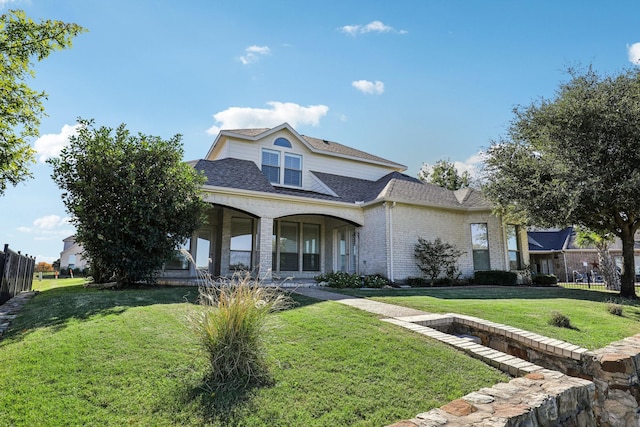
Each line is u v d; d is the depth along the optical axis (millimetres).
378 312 6922
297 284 12578
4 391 3209
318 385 3648
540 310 8164
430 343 4977
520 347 5996
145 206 9695
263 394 3398
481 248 16062
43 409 2949
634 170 10219
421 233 15156
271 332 4305
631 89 10961
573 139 11516
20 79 10039
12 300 9688
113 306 6684
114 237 9680
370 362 4258
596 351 5426
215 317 3822
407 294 10398
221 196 12789
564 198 11227
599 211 11750
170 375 3641
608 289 16609
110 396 3201
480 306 8375
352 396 3488
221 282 4660
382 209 14703
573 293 12195
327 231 17719
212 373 3656
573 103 11391
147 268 10141
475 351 4766
